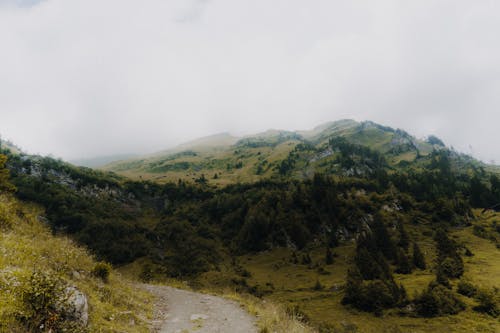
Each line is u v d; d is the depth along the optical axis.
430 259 127.31
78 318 8.85
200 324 13.55
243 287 106.00
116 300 13.71
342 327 68.88
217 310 16.45
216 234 186.62
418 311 78.88
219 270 135.88
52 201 172.12
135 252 143.62
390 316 79.12
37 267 10.36
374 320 77.25
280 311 15.62
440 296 80.69
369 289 89.12
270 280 121.81
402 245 146.50
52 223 156.62
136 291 18.17
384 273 112.06
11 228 14.06
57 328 7.78
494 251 127.00
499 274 98.44
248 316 15.14
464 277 99.44
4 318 6.82
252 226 174.25
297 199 194.12
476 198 194.62
